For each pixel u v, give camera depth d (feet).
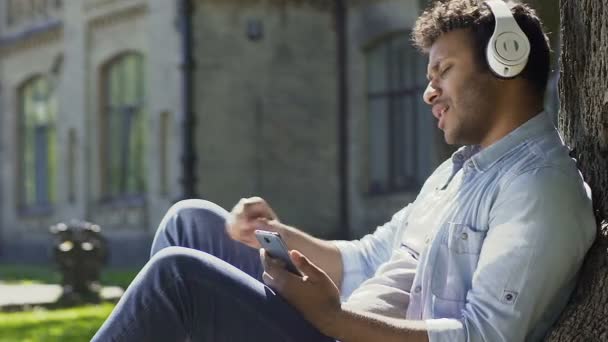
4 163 77.30
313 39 58.23
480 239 8.36
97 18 64.49
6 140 77.20
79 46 66.69
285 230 10.72
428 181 10.09
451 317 8.45
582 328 8.08
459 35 8.52
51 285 45.24
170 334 8.31
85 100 66.23
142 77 62.03
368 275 10.92
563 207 7.94
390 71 57.57
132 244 60.70
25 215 74.74
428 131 55.47
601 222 8.43
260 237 8.54
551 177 8.07
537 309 7.97
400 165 57.06
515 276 7.88
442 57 8.58
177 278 8.22
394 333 8.07
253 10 56.39
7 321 30.42
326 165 58.54
